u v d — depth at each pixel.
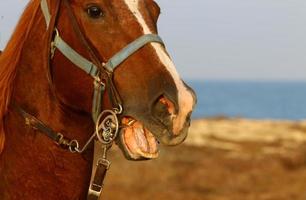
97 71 4.59
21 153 4.82
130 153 4.58
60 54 4.71
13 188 4.80
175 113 4.37
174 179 20.81
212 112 168.00
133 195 18.73
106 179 20.22
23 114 4.85
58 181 4.83
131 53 4.49
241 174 21.75
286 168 23.83
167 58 4.49
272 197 19.34
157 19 4.75
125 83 4.50
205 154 26.02
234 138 33.41
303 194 19.69
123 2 4.57
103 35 4.56
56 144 4.82
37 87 4.85
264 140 33.06
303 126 41.91
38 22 4.88
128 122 4.64
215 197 19.20
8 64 4.91
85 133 4.89
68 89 4.73
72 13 4.66
